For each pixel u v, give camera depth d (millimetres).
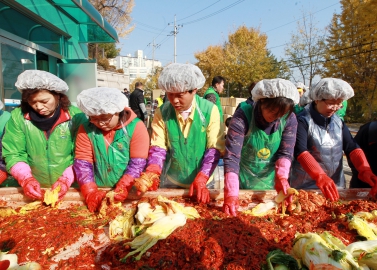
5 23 5602
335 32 21328
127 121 2432
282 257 1566
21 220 2053
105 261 1646
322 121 2824
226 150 2418
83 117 2645
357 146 2889
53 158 2668
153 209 1907
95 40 8711
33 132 2561
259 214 2182
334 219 2072
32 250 1737
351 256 1454
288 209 2262
